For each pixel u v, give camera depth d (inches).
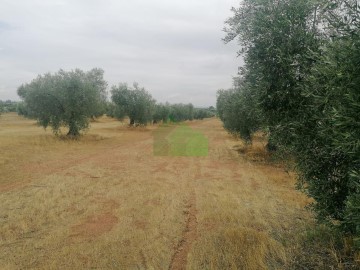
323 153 182.2
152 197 406.3
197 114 3567.9
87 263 225.1
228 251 240.5
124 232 283.4
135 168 624.7
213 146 1032.8
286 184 480.7
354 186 151.9
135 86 1777.8
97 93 1125.7
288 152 215.3
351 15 144.1
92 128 1702.8
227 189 451.8
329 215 199.2
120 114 1784.0
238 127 786.2
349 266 208.1
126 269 217.9
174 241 265.9
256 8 216.5
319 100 154.5
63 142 975.0
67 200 387.2
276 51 193.5
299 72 191.8
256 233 268.1
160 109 2231.8
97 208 357.1
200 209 354.6
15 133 1246.9
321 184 191.0
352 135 127.3
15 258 233.5
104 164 662.5
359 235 147.9
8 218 319.3
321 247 241.9
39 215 329.1
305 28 193.9
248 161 724.7
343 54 133.6
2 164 598.2
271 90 207.0
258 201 383.9
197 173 581.0
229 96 872.9
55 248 250.7
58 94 1018.7
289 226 297.1
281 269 215.3
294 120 196.5
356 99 125.7
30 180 492.1
